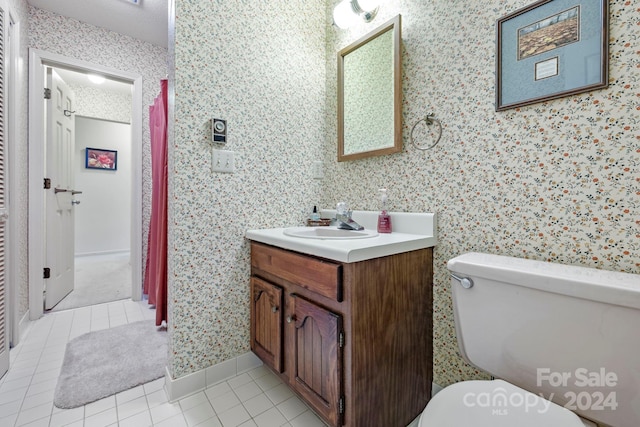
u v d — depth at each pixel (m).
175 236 1.28
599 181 0.88
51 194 2.34
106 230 4.51
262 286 1.38
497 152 1.08
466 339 0.96
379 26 1.45
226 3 1.40
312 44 1.77
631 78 0.82
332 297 0.98
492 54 1.09
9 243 1.60
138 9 2.18
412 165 1.36
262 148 1.54
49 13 2.19
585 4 0.88
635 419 0.68
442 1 1.24
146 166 2.65
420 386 1.21
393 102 1.41
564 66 0.92
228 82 1.41
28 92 2.09
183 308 1.31
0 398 1.28
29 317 2.08
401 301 1.12
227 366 1.45
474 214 1.15
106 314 2.25
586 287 0.72
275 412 1.22
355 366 0.95
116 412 1.21
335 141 1.77
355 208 1.64
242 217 1.48
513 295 0.84
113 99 3.82
